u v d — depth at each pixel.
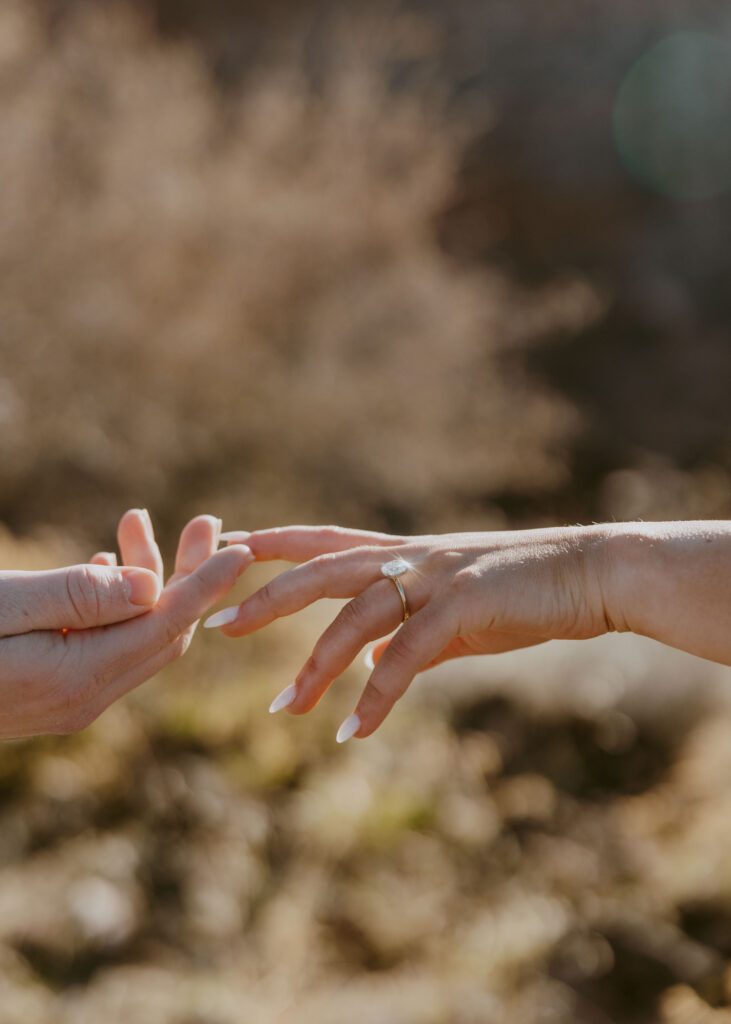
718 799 3.79
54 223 4.99
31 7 5.35
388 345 6.30
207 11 8.34
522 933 2.88
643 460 9.59
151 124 5.54
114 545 4.79
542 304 8.25
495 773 3.96
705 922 3.10
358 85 6.69
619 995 2.78
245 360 5.55
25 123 4.89
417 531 6.39
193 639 4.06
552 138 10.68
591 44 11.01
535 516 7.76
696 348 10.89
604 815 3.81
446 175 7.30
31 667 1.12
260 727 3.57
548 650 4.67
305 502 5.70
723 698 4.55
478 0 10.59
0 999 2.23
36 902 2.54
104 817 2.93
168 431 5.06
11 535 4.45
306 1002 2.51
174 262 5.38
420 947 2.82
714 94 11.60
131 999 2.36
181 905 2.72
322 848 3.10
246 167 5.84
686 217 11.32
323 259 6.23
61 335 4.90
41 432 4.72
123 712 3.35
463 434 6.57
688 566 1.02
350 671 4.09
